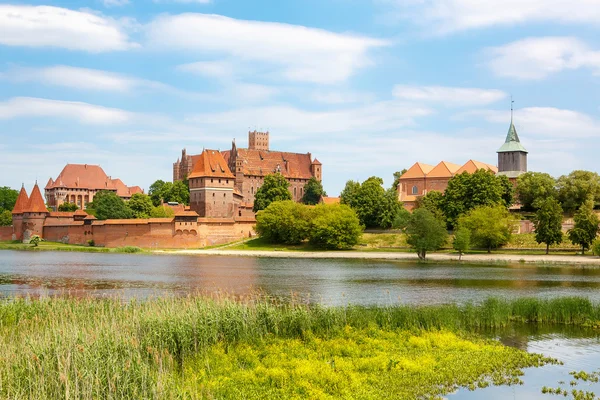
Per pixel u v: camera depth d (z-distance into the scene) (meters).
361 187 162.38
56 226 172.00
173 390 25.16
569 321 46.00
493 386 30.05
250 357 32.84
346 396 27.58
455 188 148.25
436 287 71.56
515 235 138.25
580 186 148.88
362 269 97.62
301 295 63.62
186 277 83.19
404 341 38.00
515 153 187.38
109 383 24.56
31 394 24.16
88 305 43.12
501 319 45.09
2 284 73.69
